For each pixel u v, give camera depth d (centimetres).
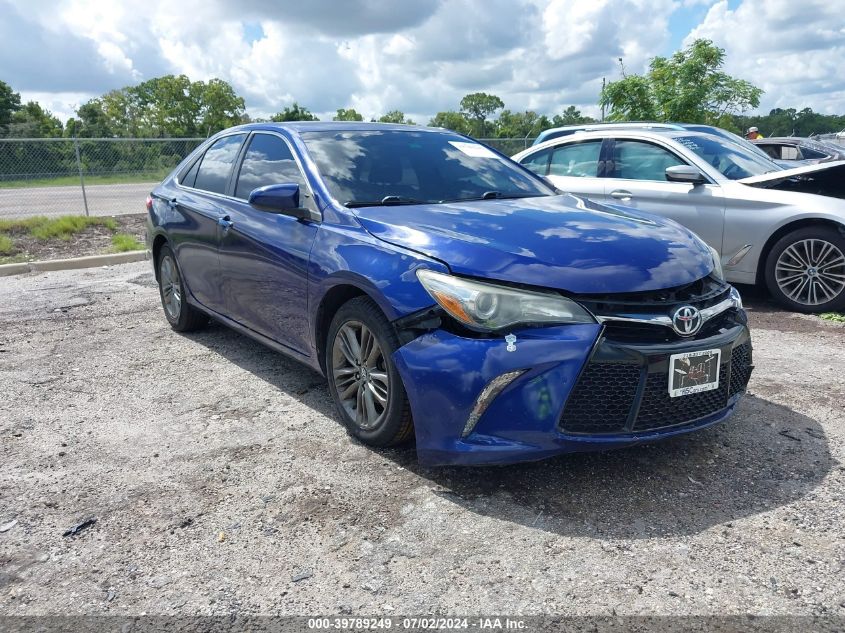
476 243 303
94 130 6662
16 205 1700
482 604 227
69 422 384
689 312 289
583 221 344
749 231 624
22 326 589
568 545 259
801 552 252
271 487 306
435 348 287
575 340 273
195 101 7100
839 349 498
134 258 938
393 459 330
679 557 250
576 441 275
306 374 457
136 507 293
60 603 232
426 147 442
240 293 438
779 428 359
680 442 344
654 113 1428
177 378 454
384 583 239
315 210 375
